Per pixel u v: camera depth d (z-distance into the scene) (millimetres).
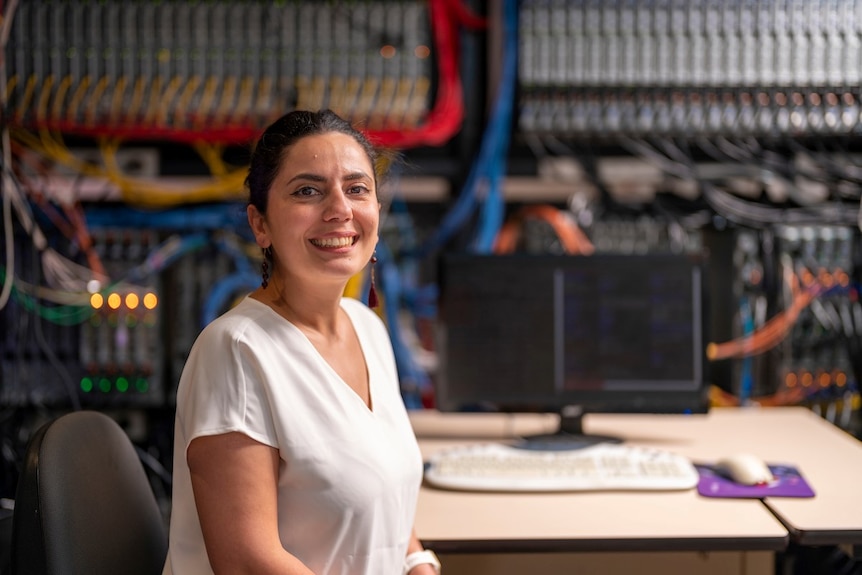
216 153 2453
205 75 2344
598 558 1938
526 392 2186
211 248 2408
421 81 2385
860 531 1577
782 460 2012
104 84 2326
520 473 1863
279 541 1275
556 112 2402
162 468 2338
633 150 2508
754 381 2488
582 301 2184
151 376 2379
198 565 1327
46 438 1360
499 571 1953
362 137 1441
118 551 1436
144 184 2438
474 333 2186
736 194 2621
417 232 2590
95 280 2359
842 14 2387
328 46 2365
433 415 2428
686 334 2174
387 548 1383
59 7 2316
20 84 2311
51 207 2369
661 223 2508
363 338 1557
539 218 2523
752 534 1582
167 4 2330
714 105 2404
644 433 2244
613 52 2391
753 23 2381
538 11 2379
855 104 2391
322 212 1359
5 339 2346
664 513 1692
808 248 2455
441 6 2377
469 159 2506
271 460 1293
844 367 2484
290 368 1339
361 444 1342
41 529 1308
